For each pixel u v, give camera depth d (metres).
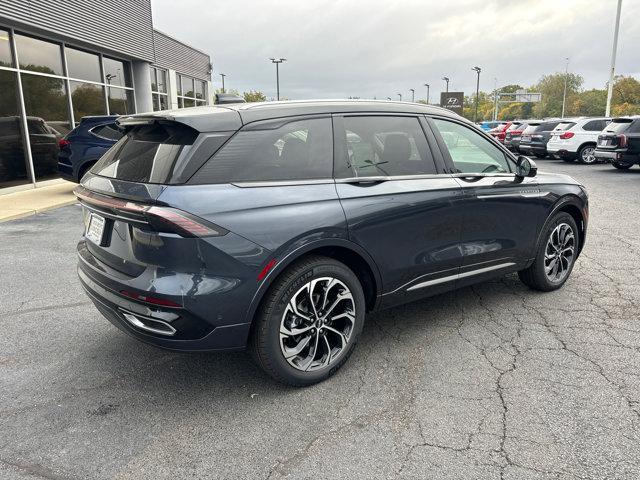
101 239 2.88
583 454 2.36
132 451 2.43
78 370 3.23
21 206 8.88
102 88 14.74
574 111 105.50
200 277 2.50
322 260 2.90
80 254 3.16
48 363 3.32
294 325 2.86
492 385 2.98
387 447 2.44
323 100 3.23
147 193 2.52
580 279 4.94
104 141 9.78
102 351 3.50
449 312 4.12
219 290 2.54
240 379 3.11
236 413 2.74
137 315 2.59
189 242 2.46
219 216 2.54
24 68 10.95
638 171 15.39
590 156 17.89
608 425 2.58
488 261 3.88
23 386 3.03
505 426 2.58
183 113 2.81
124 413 2.75
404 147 3.42
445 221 3.49
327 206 2.89
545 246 4.34
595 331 3.73
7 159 10.41
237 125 2.75
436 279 3.56
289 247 2.72
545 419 2.64
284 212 2.73
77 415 2.73
